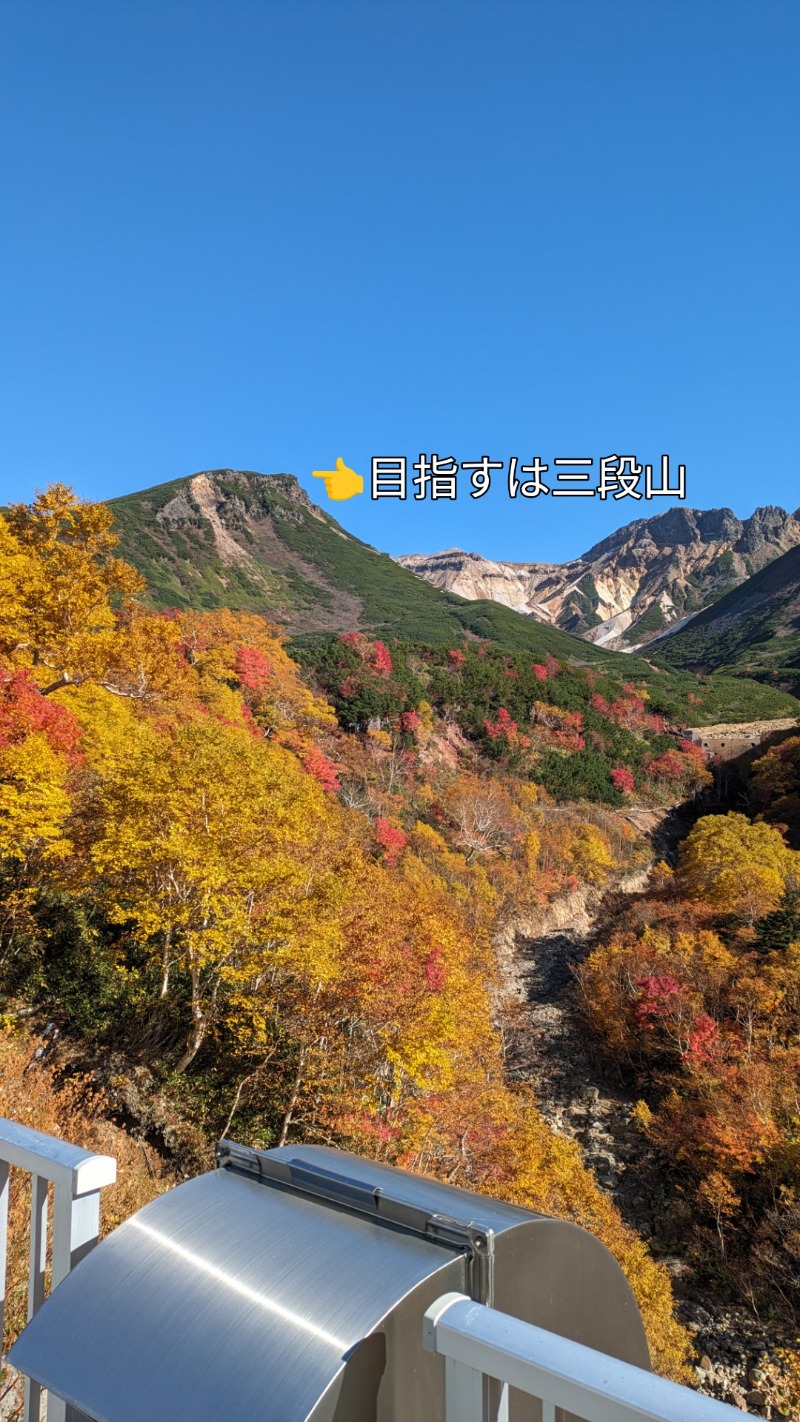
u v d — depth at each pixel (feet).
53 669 88.84
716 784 306.35
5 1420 9.43
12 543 85.05
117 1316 5.20
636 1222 83.20
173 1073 52.85
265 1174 6.49
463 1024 63.52
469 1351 4.23
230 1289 5.11
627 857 230.68
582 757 277.64
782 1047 97.14
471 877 166.61
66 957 58.08
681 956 121.60
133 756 57.31
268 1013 57.77
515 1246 5.51
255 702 197.67
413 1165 57.98
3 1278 6.72
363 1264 5.13
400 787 207.00
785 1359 63.82
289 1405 4.22
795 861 176.55
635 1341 6.81
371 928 59.93
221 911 50.90
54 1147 6.40
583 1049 122.31
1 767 56.29
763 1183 80.84
